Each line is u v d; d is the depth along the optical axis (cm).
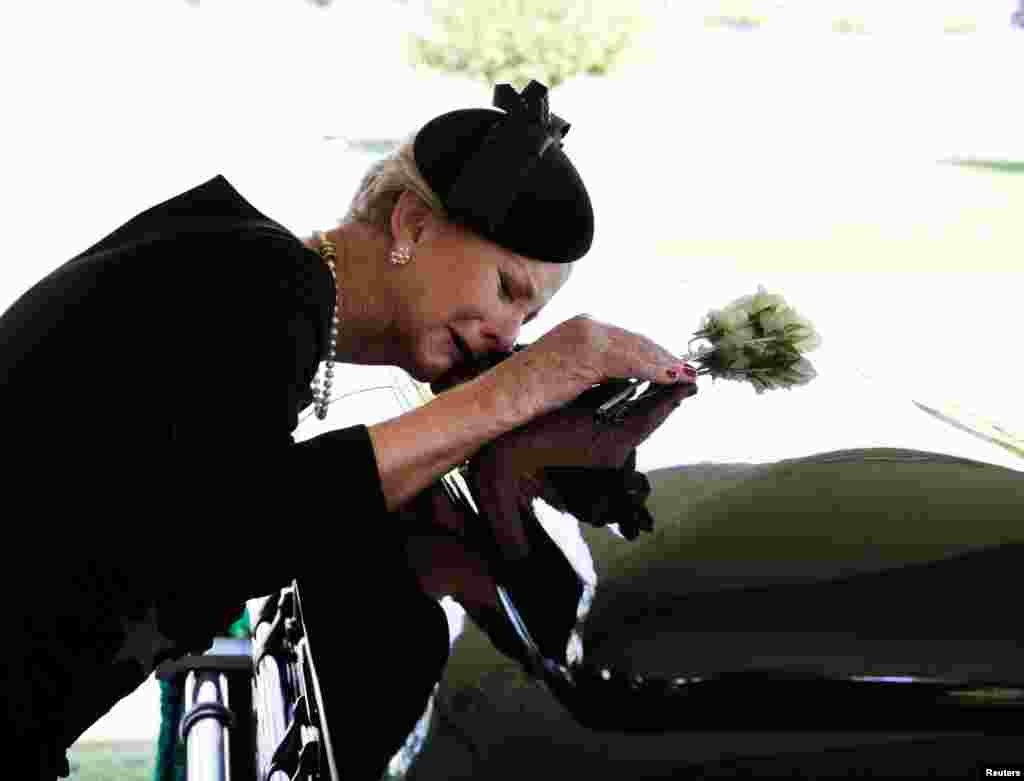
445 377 151
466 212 139
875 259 632
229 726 138
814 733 82
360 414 168
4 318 123
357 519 115
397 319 147
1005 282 583
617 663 83
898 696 82
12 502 112
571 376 129
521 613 94
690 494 104
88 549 112
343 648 99
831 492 101
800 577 89
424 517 118
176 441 113
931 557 90
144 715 309
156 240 121
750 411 126
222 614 118
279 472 115
